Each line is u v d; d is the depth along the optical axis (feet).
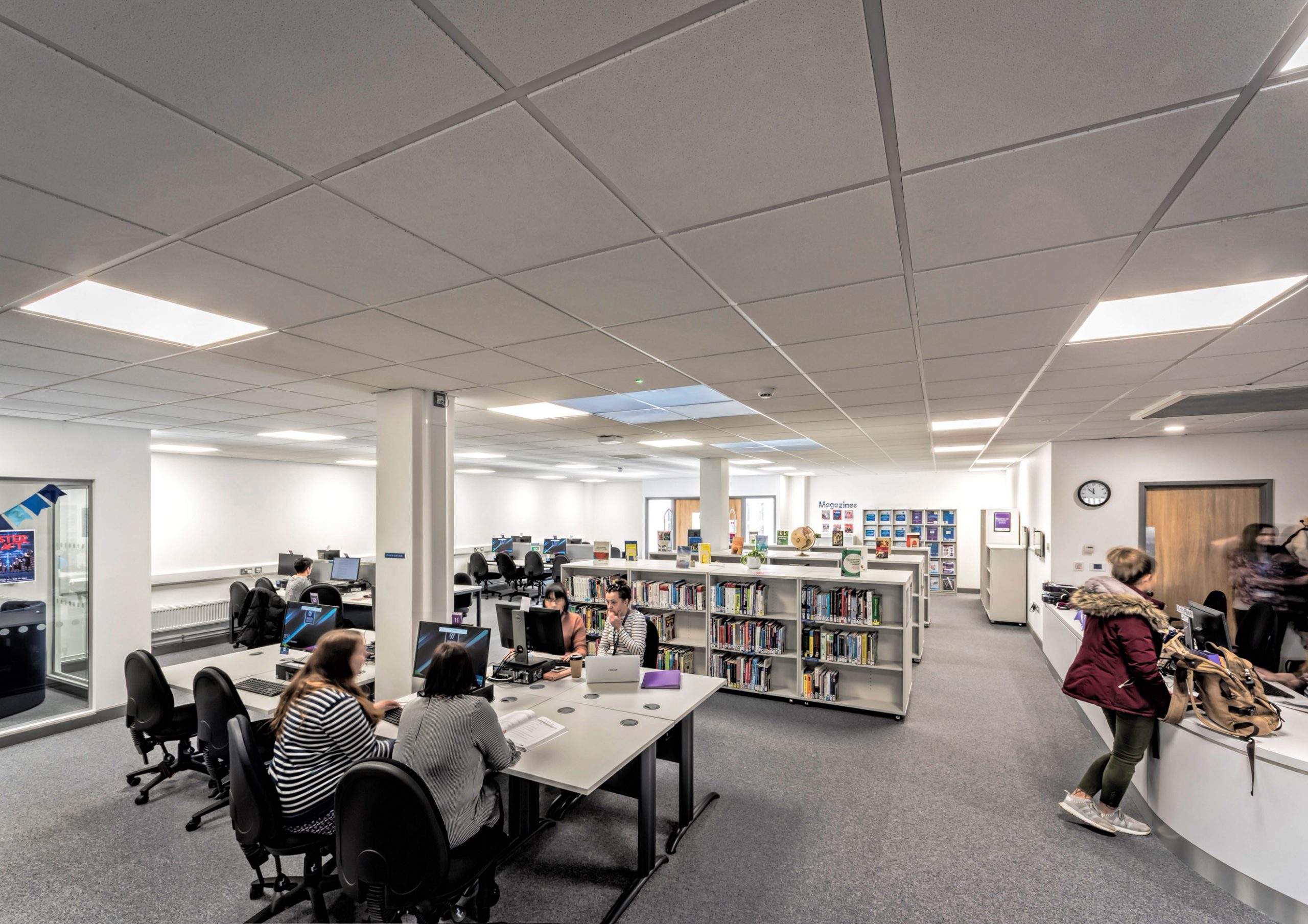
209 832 10.57
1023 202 5.29
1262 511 19.65
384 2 3.12
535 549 44.88
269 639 19.36
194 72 3.59
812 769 13.03
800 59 3.59
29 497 16.19
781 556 26.12
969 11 3.22
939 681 19.97
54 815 11.21
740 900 8.57
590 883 8.92
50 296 7.36
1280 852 8.19
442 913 7.97
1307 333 9.02
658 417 17.93
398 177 4.86
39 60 3.44
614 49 3.51
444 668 7.57
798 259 6.56
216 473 28.12
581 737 8.84
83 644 16.96
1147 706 9.68
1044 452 24.35
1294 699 10.22
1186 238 5.97
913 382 12.80
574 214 5.51
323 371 11.75
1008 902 8.55
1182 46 3.43
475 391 13.98
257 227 5.66
